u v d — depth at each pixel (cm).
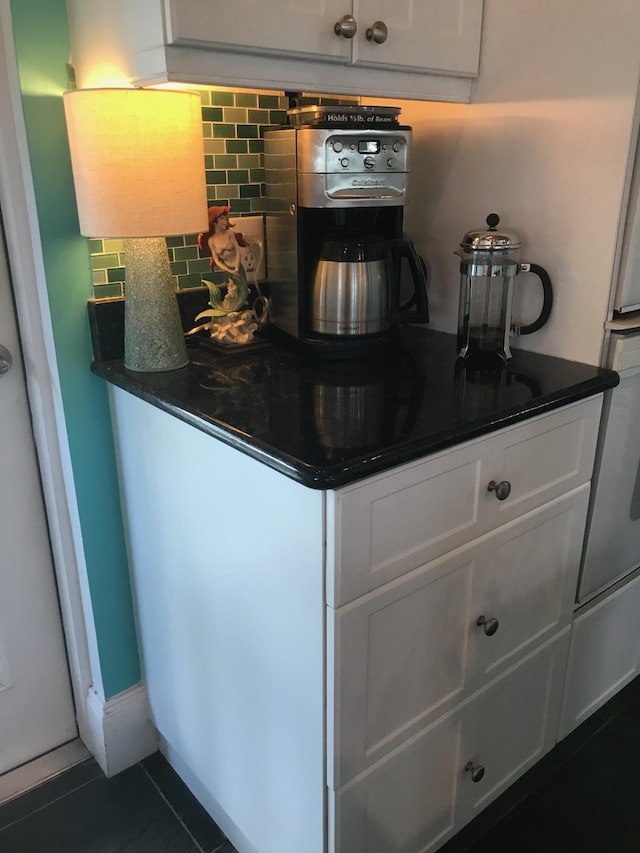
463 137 145
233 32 103
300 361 139
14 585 154
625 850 141
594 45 120
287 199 137
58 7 119
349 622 99
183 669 144
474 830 146
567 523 135
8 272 134
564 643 148
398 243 139
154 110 108
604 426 136
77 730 175
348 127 127
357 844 116
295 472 91
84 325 136
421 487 103
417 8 124
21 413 144
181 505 127
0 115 120
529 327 141
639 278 132
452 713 125
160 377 129
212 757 143
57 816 154
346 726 105
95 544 150
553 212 133
